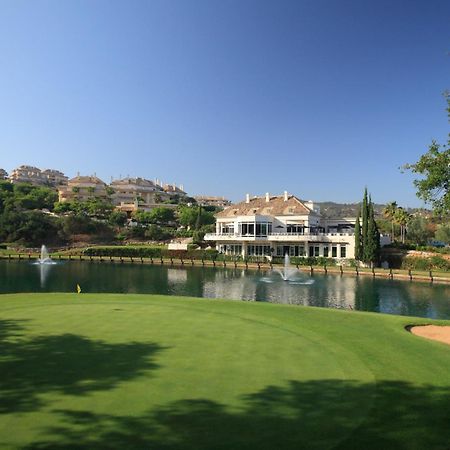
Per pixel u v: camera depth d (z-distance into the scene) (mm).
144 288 44094
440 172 16906
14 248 92688
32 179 191375
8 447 7160
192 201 187000
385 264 64875
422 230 85938
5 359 11945
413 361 12500
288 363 12055
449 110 16656
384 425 8320
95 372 10930
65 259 80625
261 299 37219
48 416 8352
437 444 7664
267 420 8375
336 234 69688
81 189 156625
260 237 73438
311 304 34938
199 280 51250
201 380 10477
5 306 20844
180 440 7508
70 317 18141
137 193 172875
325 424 8289
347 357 12781
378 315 19812
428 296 39000
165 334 15195
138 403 9023
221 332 15688
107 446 7254
